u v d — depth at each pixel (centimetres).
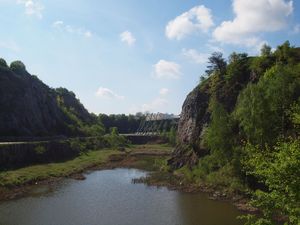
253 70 9262
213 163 7550
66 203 5875
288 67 7462
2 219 4922
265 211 1947
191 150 9369
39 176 7962
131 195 6538
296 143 1944
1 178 7062
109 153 14162
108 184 7719
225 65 10675
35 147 9881
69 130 17012
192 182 7569
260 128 5872
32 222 4797
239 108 6812
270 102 5972
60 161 10662
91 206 5681
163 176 8631
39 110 15712
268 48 9944
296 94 6231
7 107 13362
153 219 4944
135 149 16562
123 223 4769
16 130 12912
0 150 8331
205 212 5253
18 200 6047
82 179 8344
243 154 6119
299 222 1739
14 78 14825
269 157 2122
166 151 15388
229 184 6550
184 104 11812
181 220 4869
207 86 10600
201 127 9675
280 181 1823
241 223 4659
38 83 17900
